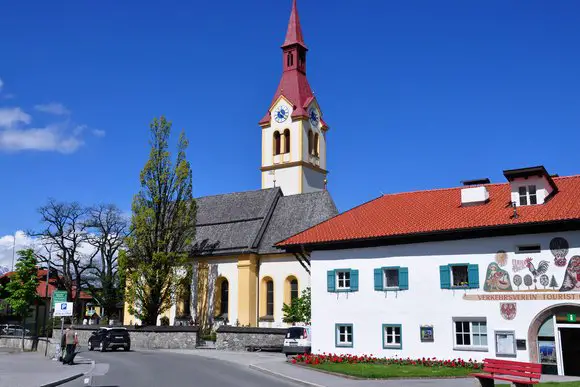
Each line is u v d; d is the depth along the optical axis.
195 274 58.94
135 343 50.88
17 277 56.09
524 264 30.52
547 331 29.56
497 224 30.92
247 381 25.39
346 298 35.94
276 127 75.38
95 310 95.56
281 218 59.06
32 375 27.67
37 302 56.06
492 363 22.66
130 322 63.47
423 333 32.88
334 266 36.78
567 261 29.42
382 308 34.50
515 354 30.02
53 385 24.44
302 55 78.88
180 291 56.66
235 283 56.28
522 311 30.19
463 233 32.38
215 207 64.81
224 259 57.41
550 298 29.55
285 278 54.03
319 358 32.69
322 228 39.09
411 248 34.12
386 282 34.94
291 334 38.72
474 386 23.16
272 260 55.25
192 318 58.25
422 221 34.94
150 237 56.50
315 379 25.66
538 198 32.16
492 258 31.45
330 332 36.12
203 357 38.19
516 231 30.89
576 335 28.98
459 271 32.75
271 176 74.69
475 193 35.16
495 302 30.97
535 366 20.88
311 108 76.19
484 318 31.19
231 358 37.28
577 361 28.75
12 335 58.44
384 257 34.97
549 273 29.78
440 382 24.53
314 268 37.53
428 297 33.06
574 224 29.34
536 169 31.84
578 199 31.20
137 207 57.28
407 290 33.81
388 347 33.84
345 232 37.00
